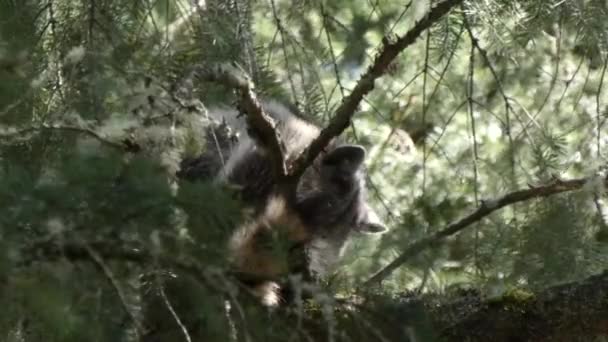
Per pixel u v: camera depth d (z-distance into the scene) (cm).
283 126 1009
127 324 591
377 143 1202
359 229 1074
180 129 665
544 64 1150
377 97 1209
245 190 901
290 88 1045
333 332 683
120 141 642
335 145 1093
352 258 812
